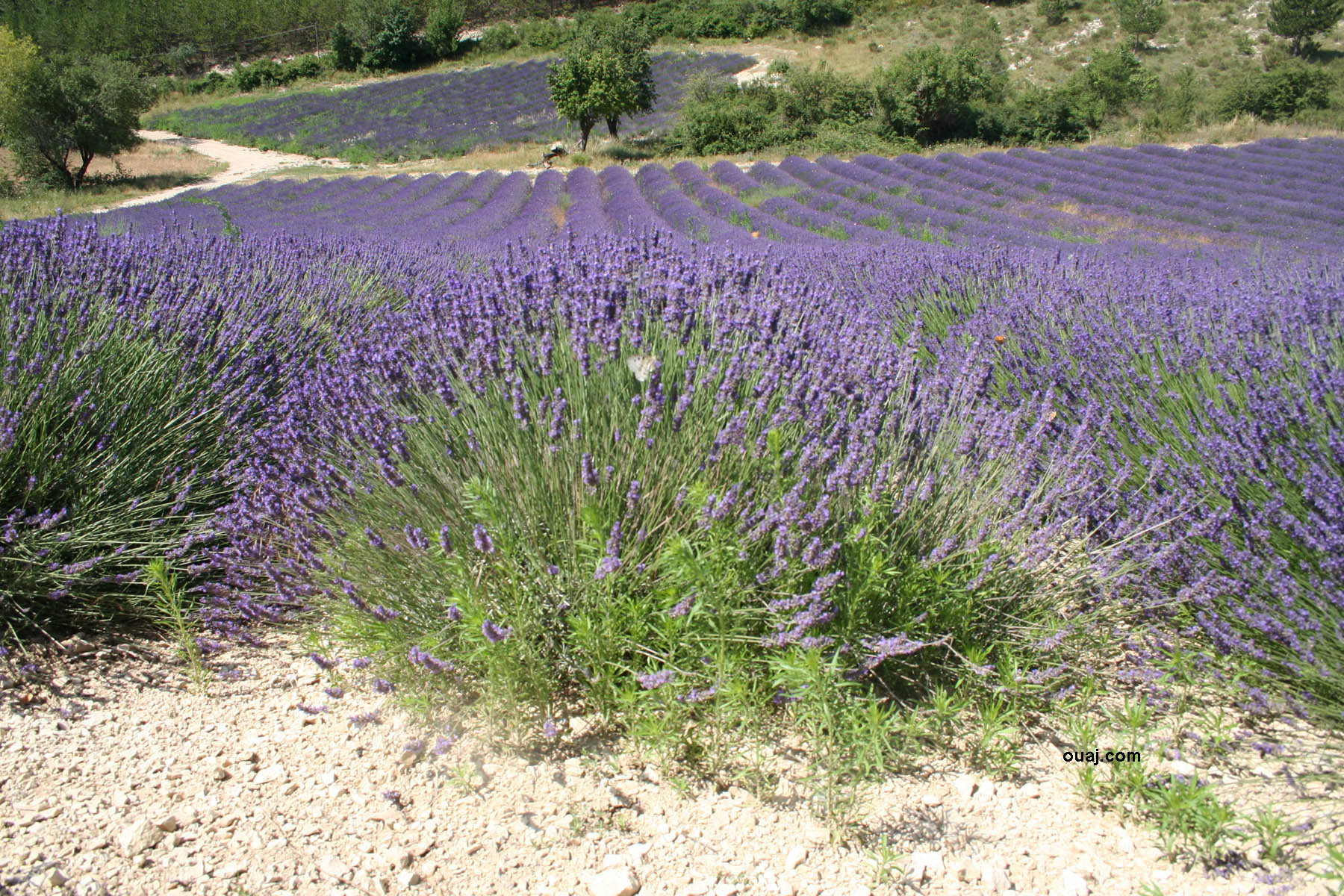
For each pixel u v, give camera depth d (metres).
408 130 43.12
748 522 2.60
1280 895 1.87
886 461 2.92
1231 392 3.66
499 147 38.31
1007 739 2.42
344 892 1.91
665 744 2.28
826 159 29.38
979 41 48.41
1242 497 3.15
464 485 2.55
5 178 32.25
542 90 50.59
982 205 20.42
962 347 5.09
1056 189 22.38
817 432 2.93
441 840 2.09
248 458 3.69
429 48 60.44
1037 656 2.76
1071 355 4.49
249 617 3.09
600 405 3.00
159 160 38.53
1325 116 34.69
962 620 2.63
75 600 3.13
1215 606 2.91
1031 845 2.07
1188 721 2.60
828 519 2.58
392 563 2.81
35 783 2.25
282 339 4.62
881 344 3.76
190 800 2.22
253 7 63.62
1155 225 17.62
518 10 65.75
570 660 2.54
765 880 1.95
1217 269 7.64
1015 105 37.28
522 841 2.08
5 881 1.89
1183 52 47.06
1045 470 3.52
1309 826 2.05
